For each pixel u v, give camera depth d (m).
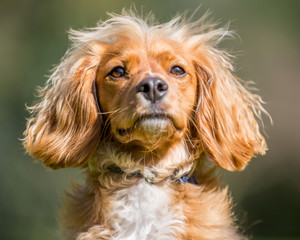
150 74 4.87
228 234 5.03
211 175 5.45
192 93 5.32
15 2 16.53
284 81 18.34
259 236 16.97
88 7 15.88
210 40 6.04
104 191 5.09
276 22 18.09
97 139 5.21
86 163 5.46
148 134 4.70
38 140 5.41
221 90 5.54
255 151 5.68
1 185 14.35
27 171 14.52
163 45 5.22
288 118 18.12
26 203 14.31
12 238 14.07
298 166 17.64
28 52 15.80
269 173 17.52
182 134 4.95
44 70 15.28
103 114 5.25
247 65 17.52
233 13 17.28
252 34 17.81
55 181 14.04
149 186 5.10
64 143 5.29
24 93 15.29
